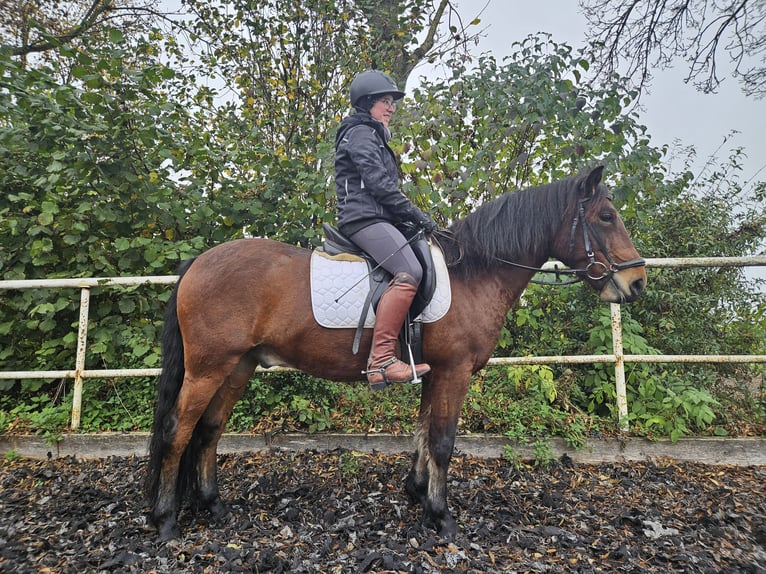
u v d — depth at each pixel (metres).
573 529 2.73
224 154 4.55
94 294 4.21
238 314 2.48
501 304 2.75
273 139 5.78
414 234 2.63
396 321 2.38
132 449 3.85
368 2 5.79
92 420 4.05
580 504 3.06
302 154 5.10
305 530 2.64
